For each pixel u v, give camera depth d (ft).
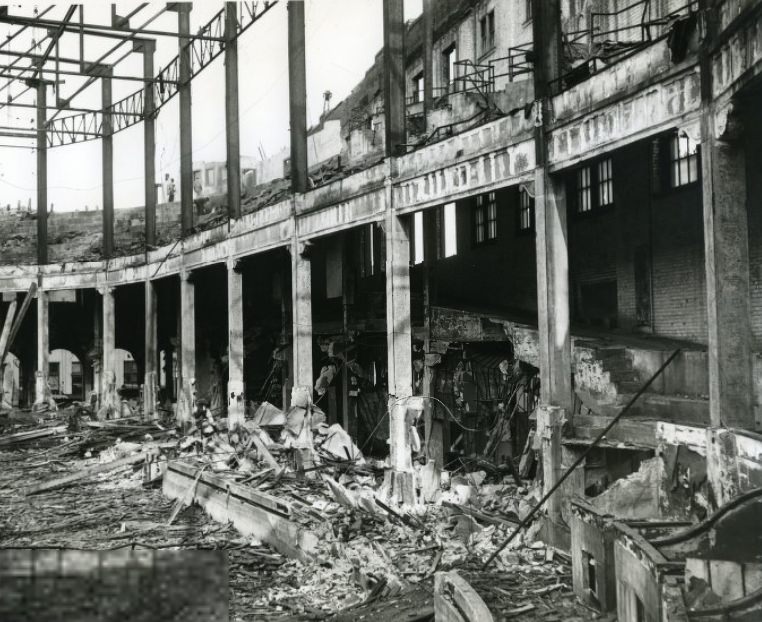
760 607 22.11
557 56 44.98
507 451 61.52
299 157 73.00
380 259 91.56
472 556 40.16
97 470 77.46
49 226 177.37
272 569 44.14
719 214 31.91
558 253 44.21
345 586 39.29
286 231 74.59
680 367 46.57
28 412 119.24
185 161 100.78
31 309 139.44
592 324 63.46
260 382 108.99
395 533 45.88
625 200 58.13
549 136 44.09
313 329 90.27
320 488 57.67
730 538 25.86
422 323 74.13
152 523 57.31
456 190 51.78
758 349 43.11
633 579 26.05
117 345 139.95
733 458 30.60
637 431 41.42
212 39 88.22
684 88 34.37
